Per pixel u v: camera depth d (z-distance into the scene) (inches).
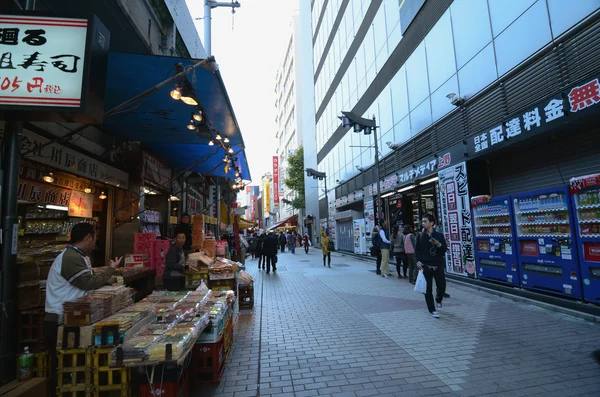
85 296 127.9
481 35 338.0
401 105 534.3
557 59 251.8
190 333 122.1
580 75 233.1
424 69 458.0
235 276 241.6
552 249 239.3
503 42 307.1
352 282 400.5
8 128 131.0
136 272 246.4
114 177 321.4
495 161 349.4
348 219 871.7
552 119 248.1
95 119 127.0
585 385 130.0
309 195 1503.4
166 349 106.7
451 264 379.2
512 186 327.6
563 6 244.7
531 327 201.9
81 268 130.1
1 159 129.0
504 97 306.7
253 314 261.4
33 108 118.5
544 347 169.8
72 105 119.8
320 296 324.5
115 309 135.0
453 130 389.7
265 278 467.5
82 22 125.0
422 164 454.0
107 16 256.5
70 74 121.5
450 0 393.1
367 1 692.1
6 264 125.7
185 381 125.0
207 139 345.4
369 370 151.6
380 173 632.4
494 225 303.0
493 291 296.5
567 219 227.6
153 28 340.5
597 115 220.2
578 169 258.8
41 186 235.5
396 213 611.8
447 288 335.9
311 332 211.6
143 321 133.6
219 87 222.8
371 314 248.2
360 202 826.8
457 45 379.9
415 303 277.6
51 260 163.8
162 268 282.8
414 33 486.6
